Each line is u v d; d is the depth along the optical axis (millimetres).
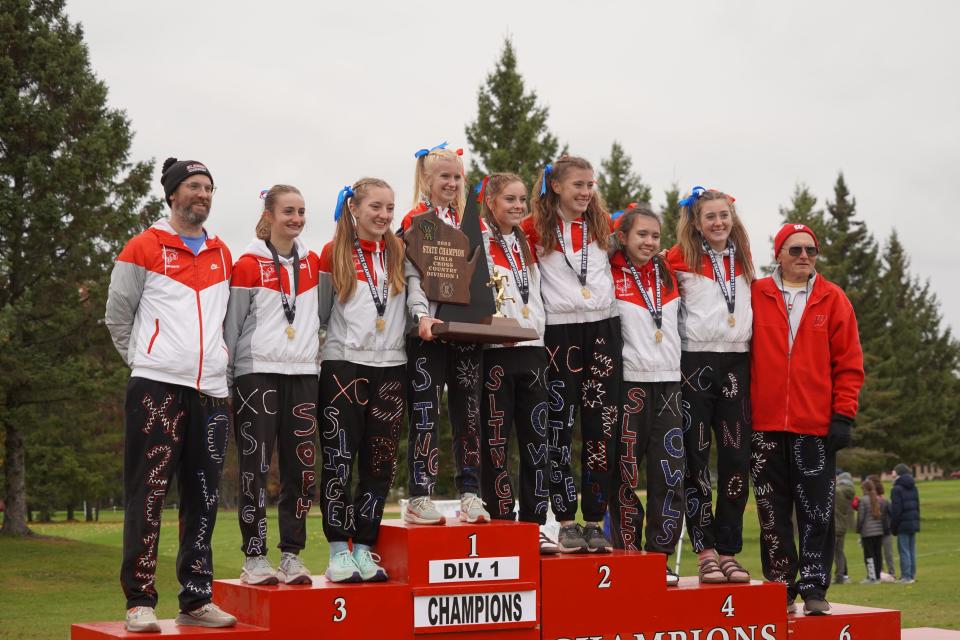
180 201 4816
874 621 6223
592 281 5805
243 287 5027
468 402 5430
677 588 5688
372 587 4863
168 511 42250
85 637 4688
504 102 24531
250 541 4930
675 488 5855
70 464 31375
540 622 5266
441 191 5770
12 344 20062
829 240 36000
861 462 32344
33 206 20344
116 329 4738
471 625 5059
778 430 6145
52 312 21281
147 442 4605
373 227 5246
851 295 34906
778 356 6188
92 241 21281
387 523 5324
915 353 45562
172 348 4645
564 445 5820
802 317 6203
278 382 5027
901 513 15109
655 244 5902
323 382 5211
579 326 5816
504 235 5789
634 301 5895
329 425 5168
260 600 4746
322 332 5727
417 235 5387
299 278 5121
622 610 5473
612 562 5465
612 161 28797
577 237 5855
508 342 5371
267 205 5145
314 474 5102
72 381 20688
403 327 5367
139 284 4723
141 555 4605
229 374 5031
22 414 21000
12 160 21125
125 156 22484
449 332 5102
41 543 21375
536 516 5586
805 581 6160
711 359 6113
